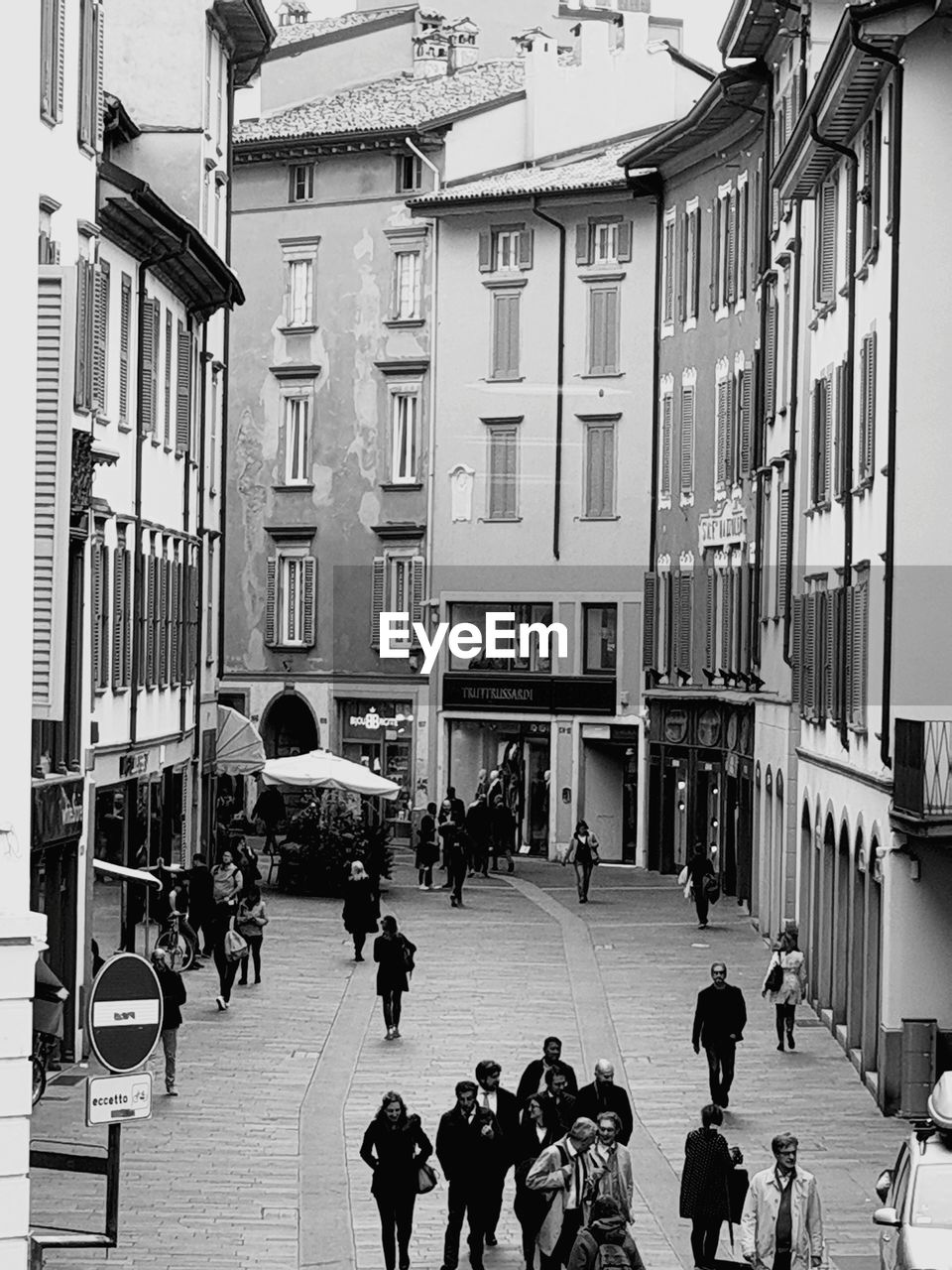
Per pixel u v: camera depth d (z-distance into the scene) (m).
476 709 85.81
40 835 39.50
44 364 23.42
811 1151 37.09
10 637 21.34
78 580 42.91
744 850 69.06
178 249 56.00
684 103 89.88
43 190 39.59
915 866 41.38
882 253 44.19
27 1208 21.22
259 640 92.31
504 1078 41.78
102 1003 24.73
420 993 51.50
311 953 57.72
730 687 71.38
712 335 74.38
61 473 23.39
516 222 86.44
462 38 99.94
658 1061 44.47
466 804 86.31
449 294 88.19
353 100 94.06
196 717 66.00
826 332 52.31
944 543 42.28
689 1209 28.08
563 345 85.19
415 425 89.19
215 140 71.31
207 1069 42.34
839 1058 45.97
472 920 65.06
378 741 88.94
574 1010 49.69
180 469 62.66
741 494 69.19
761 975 55.56
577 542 84.19
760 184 67.25
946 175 41.91
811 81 58.69
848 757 47.62
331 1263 29.11
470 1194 28.33
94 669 48.03
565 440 85.06
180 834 64.12
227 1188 33.16
